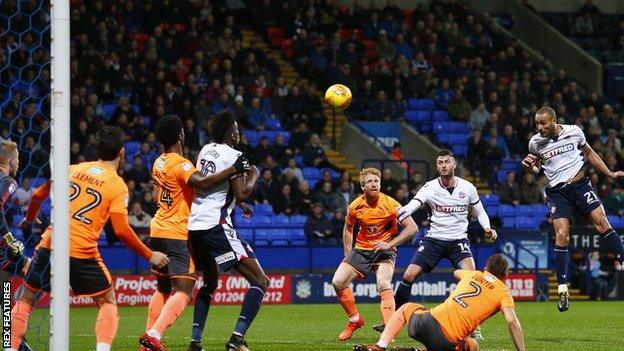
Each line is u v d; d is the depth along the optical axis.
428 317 15.37
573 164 21.52
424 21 49.47
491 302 15.19
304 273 35.66
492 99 46.09
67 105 13.64
